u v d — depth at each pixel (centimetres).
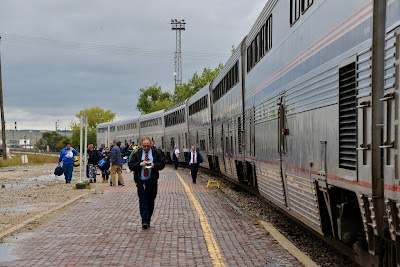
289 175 1001
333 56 708
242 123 1734
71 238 1045
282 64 1061
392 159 510
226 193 2164
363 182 582
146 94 10312
